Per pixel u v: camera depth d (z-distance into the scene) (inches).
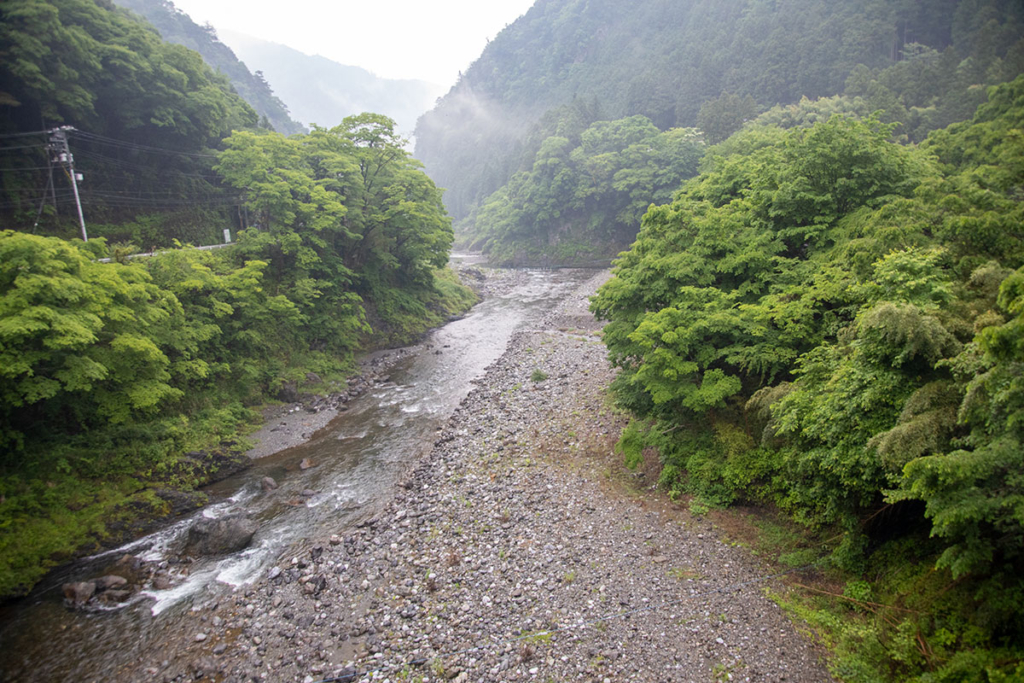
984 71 2456.9
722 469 639.8
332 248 1425.9
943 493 347.9
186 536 676.7
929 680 355.9
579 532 617.9
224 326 1101.1
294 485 807.1
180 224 1499.8
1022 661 331.9
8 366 619.5
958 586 399.5
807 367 546.3
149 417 868.0
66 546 636.7
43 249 677.3
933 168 1012.5
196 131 1588.3
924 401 402.6
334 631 507.5
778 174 890.1
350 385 1252.5
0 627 529.0
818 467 498.0
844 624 440.1
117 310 758.5
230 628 523.2
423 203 1679.4
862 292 546.6
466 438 928.9
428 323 1748.3
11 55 1147.3
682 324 695.7
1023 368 310.5
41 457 711.1
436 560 598.2
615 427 884.6
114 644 505.0
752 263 754.2
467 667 446.0
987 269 479.5
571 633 469.4
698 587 510.3
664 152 3193.9
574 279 2751.0
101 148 1396.4
